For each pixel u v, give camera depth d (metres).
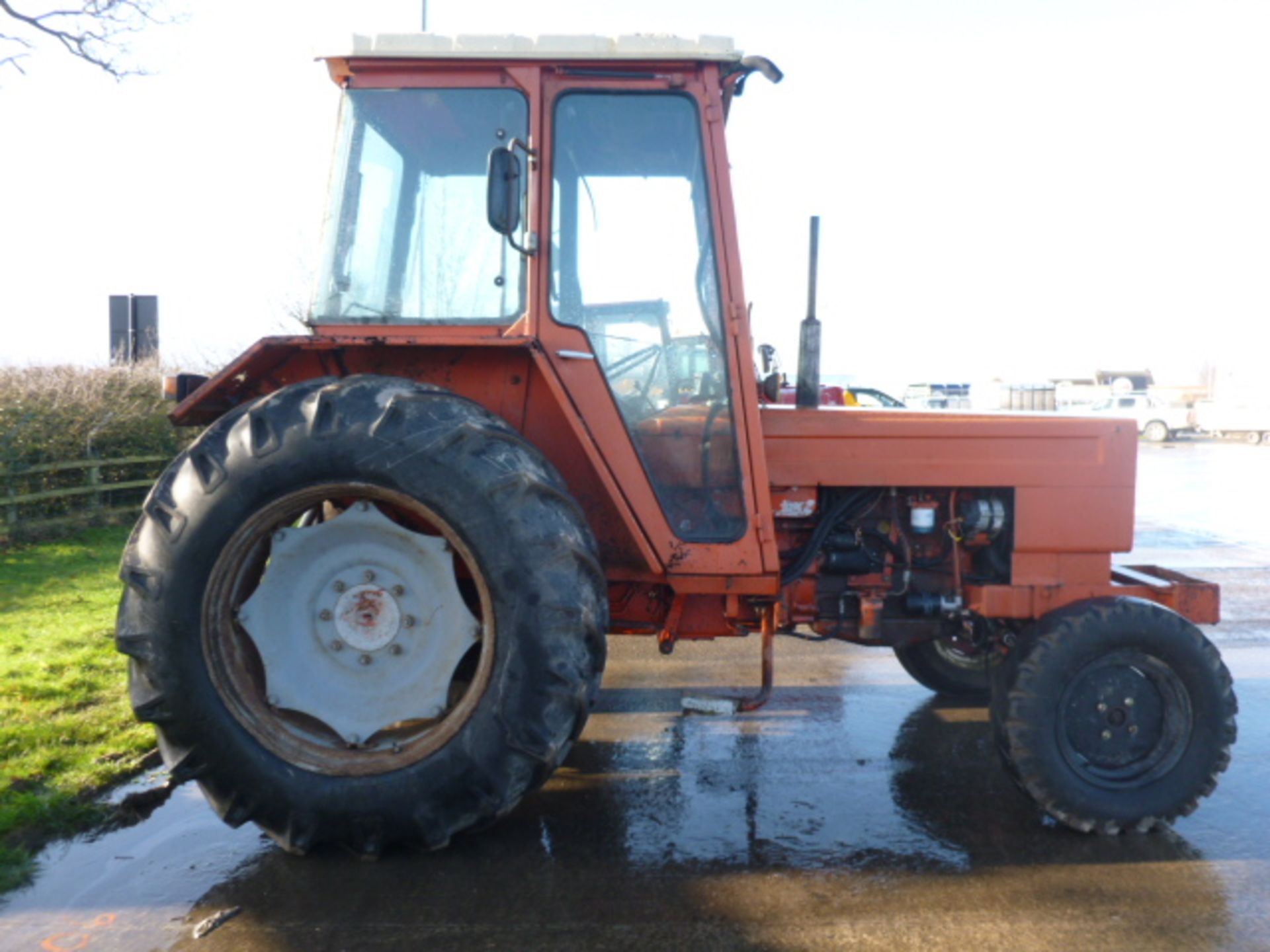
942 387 34.44
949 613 3.81
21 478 10.05
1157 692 3.44
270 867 3.09
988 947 2.65
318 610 3.12
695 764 4.06
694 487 3.43
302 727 3.12
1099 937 2.70
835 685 5.24
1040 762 3.34
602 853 3.20
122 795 3.62
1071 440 3.73
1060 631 3.38
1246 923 2.78
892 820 3.48
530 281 3.27
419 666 3.10
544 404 3.40
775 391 4.05
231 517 2.98
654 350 3.40
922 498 3.83
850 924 2.76
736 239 3.36
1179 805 3.36
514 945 2.65
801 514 3.73
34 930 2.73
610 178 3.35
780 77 3.31
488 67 3.29
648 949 2.63
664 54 3.25
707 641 6.25
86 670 5.08
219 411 3.63
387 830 3.01
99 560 8.71
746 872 3.08
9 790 3.55
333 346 3.22
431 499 2.94
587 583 2.99
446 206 3.34
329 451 2.96
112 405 11.41
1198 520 12.20
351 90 3.33
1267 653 5.88
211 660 3.01
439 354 3.40
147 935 2.71
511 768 2.95
